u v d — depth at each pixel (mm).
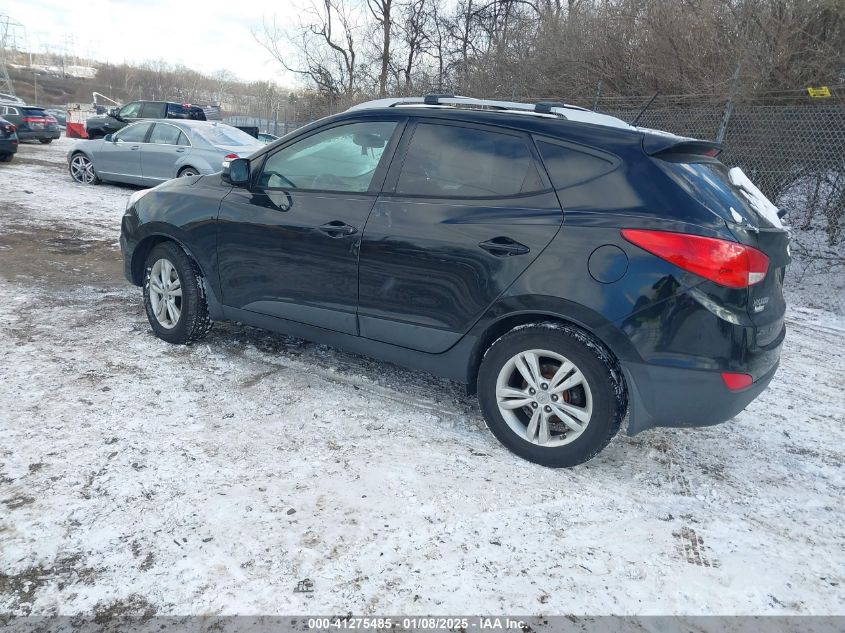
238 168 3947
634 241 2830
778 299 3166
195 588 2154
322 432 3330
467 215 3221
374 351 3637
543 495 2906
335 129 3771
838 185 8008
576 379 2994
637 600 2273
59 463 2803
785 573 2504
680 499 3004
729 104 8633
